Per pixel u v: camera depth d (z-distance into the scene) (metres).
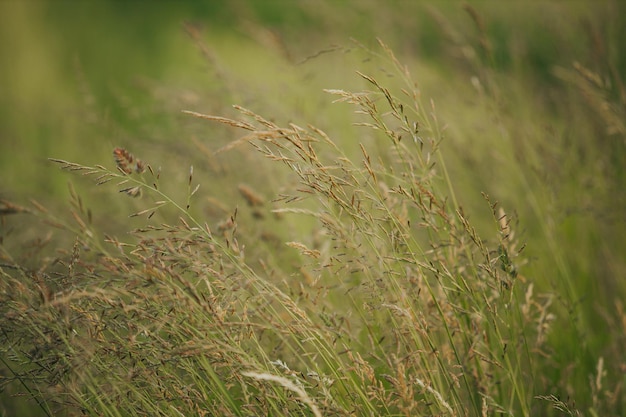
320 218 2.35
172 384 2.32
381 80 4.59
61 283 2.26
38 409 2.91
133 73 7.76
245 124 2.10
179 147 4.12
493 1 6.48
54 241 3.41
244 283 2.21
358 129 4.12
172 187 3.97
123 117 6.34
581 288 3.76
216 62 4.33
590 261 3.91
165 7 10.72
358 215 2.27
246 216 3.63
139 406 2.31
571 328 3.22
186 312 2.17
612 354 3.27
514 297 2.72
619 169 4.15
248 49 7.59
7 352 2.36
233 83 4.27
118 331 2.30
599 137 4.38
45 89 6.96
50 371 2.28
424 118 2.63
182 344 2.21
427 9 5.39
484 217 3.92
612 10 5.09
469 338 2.62
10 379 2.31
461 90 4.78
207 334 2.24
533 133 4.24
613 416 2.89
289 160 2.18
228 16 8.59
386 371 2.68
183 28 4.41
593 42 4.60
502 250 2.39
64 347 2.24
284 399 2.22
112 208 3.94
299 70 4.69
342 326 2.56
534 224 3.98
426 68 5.38
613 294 3.75
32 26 8.80
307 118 4.20
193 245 2.24
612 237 3.98
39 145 5.67
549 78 5.83
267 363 2.37
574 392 3.02
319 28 6.05
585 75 3.79
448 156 4.11
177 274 2.08
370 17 5.93
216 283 2.23
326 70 5.08
